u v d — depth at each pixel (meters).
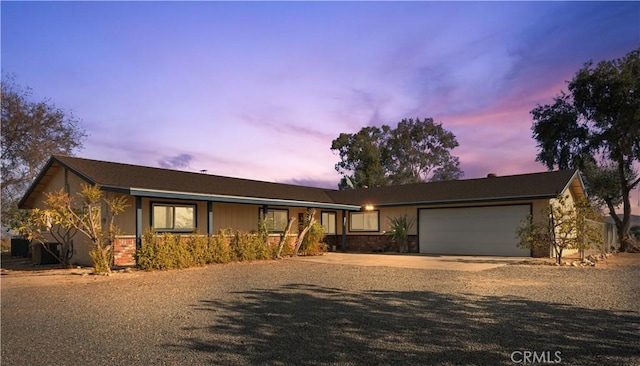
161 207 15.53
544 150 30.92
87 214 12.61
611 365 4.31
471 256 18.36
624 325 5.86
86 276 11.78
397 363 4.39
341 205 21.23
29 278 11.45
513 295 8.27
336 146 44.72
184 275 11.88
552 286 9.44
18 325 6.14
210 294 8.66
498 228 18.67
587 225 14.55
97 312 6.99
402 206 21.55
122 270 12.96
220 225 17.62
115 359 4.59
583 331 5.56
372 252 21.53
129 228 14.70
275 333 5.57
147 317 6.58
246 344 5.09
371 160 43.16
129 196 14.78
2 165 27.66
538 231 15.12
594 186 30.84
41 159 27.94
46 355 4.75
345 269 13.25
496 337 5.29
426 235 20.81
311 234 19.41
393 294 8.48
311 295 8.45
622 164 27.88
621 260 16.97
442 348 4.87
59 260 14.97
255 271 12.82
